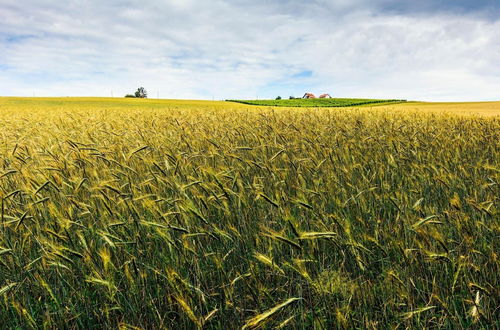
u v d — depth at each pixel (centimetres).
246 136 663
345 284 242
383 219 332
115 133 694
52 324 237
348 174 418
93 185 387
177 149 568
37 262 277
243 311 238
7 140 692
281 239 219
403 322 235
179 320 236
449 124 924
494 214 303
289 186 405
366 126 852
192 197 361
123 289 258
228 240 300
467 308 249
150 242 298
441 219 320
